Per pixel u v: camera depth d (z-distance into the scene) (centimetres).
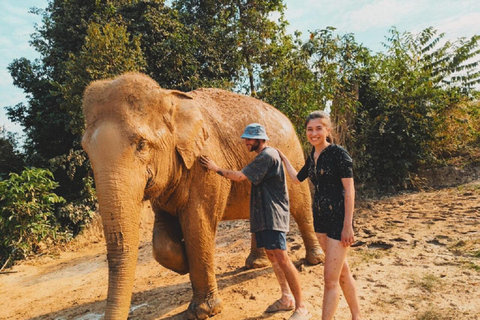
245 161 442
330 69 1138
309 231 527
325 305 283
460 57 1234
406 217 751
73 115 1042
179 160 360
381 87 1207
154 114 324
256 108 484
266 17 1500
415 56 1266
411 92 1162
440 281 407
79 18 1253
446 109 1183
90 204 1075
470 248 510
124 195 283
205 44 1441
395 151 1126
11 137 1321
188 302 428
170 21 1363
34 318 462
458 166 1127
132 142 297
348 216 284
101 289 557
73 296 538
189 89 1328
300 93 1130
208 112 430
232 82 1434
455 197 903
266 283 461
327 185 297
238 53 1459
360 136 1146
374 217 789
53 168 1083
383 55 1285
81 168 1152
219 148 416
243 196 452
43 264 815
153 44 1301
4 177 1198
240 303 405
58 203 1066
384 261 492
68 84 1051
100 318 425
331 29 1168
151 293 484
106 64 1052
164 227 406
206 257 383
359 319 305
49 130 1192
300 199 516
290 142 505
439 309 343
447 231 607
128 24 1275
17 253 845
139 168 301
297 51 1198
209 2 1561
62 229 1009
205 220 383
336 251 288
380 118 1147
